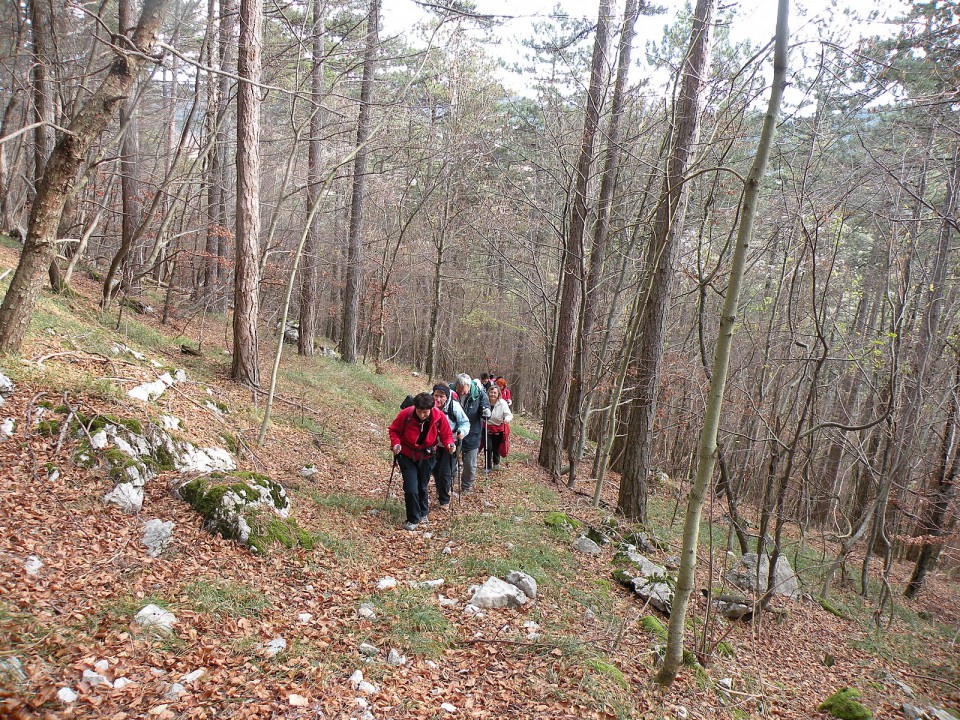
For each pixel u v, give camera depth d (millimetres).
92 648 3398
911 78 7156
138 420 5797
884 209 9141
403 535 6895
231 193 16297
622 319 15055
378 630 4543
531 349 28203
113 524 4707
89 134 5887
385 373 21688
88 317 10031
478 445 9047
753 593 8234
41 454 4965
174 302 14477
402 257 25891
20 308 5992
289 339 19609
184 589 4281
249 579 4758
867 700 6023
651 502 13320
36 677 3031
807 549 13156
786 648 7020
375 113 14562
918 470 12719
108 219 16609
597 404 17328
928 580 14297
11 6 10953
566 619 5406
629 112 10977
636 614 6043
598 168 13000
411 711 3588
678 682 4883
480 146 16078
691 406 12984
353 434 11148
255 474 5938
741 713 4820
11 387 5434
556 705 3877
